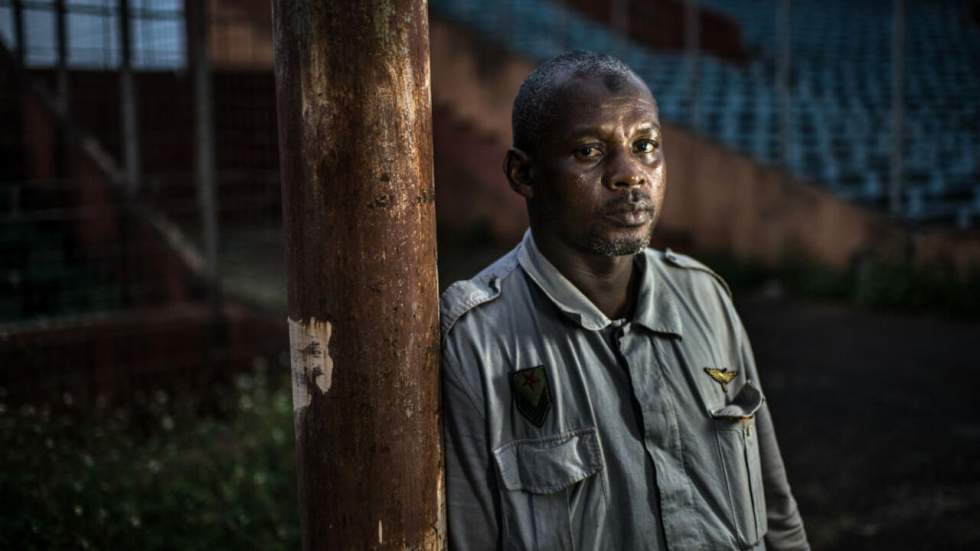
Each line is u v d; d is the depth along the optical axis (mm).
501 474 1456
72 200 6168
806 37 15359
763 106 11766
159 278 5922
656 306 1585
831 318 8297
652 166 1467
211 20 5629
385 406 1385
